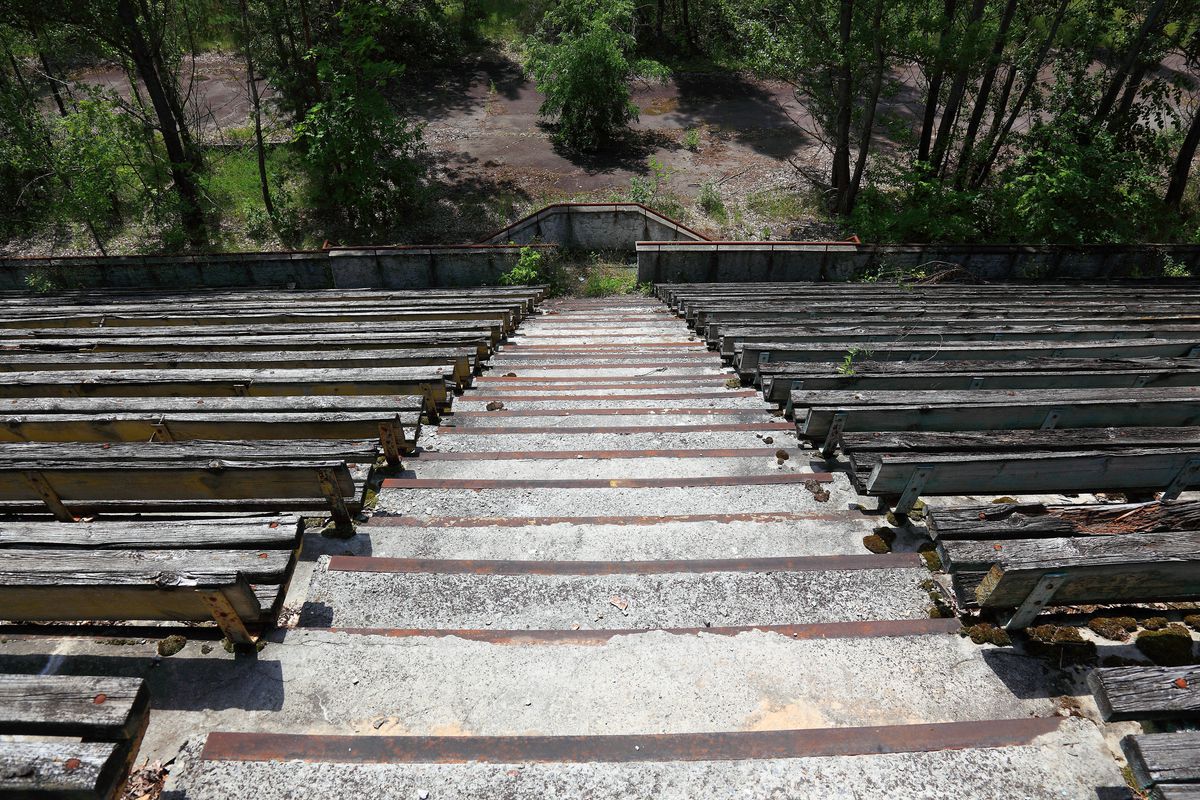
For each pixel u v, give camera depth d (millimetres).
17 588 2240
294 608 2832
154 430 3820
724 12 24047
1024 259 12594
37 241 17188
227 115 22031
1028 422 3871
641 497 3758
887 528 3336
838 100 16188
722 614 2814
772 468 4098
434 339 6371
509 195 18281
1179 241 16125
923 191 15422
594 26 18922
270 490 3148
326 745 2186
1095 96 16953
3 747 1680
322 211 17812
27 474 2965
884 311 7457
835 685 2441
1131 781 2084
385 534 3340
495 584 2963
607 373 6441
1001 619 2611
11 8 14188
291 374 4727
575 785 2078
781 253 12336
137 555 2363
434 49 25531
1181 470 3160
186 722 2289
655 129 22297
